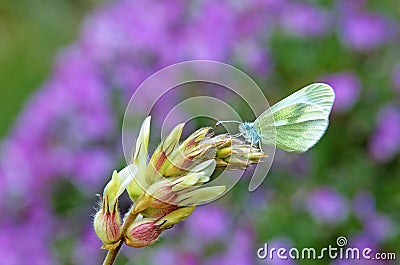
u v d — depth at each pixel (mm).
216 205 798
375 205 833
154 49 908
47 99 904
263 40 887
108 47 916
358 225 818
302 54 887
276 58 887
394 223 819
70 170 877
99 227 451
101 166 875
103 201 451
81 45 979
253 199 810
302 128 451
